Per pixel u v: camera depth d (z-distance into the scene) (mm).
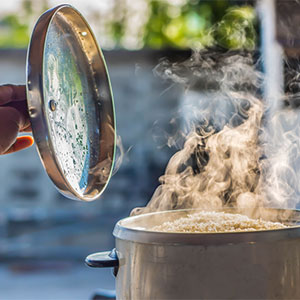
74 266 4441
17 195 4699
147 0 5027
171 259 689
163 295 697
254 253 671
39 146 712
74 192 769
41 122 701
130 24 5059
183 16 4988
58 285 3877
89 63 955
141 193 4434
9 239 4750
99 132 948
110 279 4012
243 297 670
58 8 787
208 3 4598
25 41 5418
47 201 4738
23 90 816
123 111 4262
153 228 907
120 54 4129
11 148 936
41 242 4766
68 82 852
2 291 3742
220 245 670
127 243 750
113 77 4215
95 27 4996
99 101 958
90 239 4754
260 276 672
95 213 4688
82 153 871
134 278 735
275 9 1883
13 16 5391
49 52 767
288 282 687
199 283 676
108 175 929
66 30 874
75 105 874
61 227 4781
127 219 874
